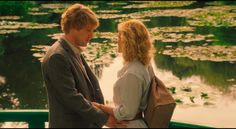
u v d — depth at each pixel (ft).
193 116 20.31
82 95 8.97
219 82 25.26
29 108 22.52
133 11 50.93
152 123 8.54
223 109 21.20
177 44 33.86
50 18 47.39
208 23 41.98
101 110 9.01
